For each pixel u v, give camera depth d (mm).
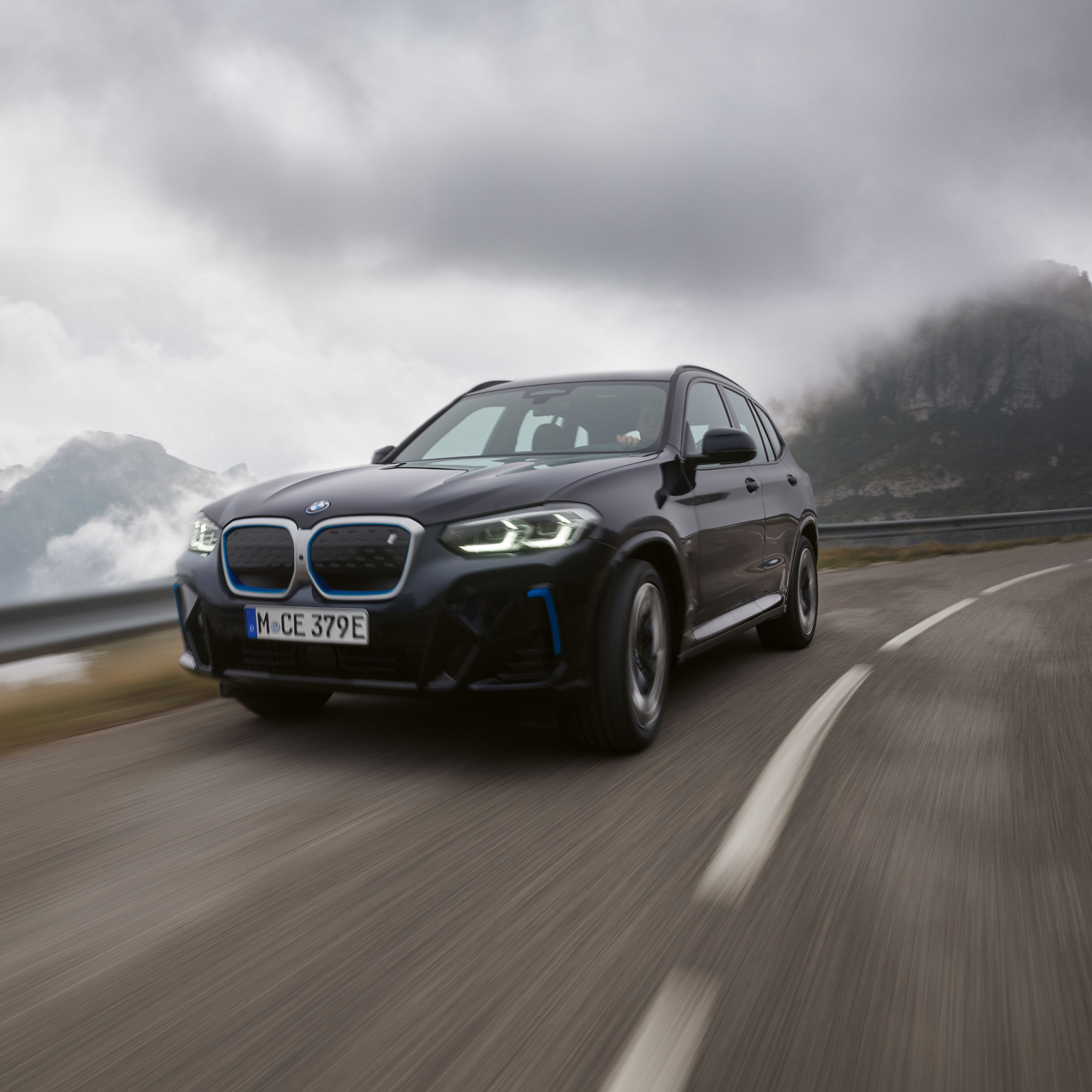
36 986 1813
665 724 3936
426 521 3145
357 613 3143
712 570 4195
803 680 4840
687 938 1962
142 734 3941
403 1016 1661
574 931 2006
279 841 2611
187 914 2143
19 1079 1489
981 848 2488
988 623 6980
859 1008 1663
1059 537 20406
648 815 2773
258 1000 1733
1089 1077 1442
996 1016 1634
